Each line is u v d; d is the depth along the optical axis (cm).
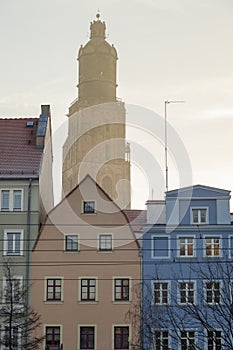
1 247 6256
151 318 5369
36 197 6394
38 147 6856
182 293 5625
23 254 6238
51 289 6169
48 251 6244
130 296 6119
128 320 6034
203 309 5631
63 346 6016
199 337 5619
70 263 6212
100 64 11956
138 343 5641
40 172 6544
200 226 6244
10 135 7044
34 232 6306
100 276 6181
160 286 6134
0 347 5697
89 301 6122
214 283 5147
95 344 6025
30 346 5691
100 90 11800
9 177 6412
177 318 5788
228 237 6222
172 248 6222
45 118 7269
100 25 12238
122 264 6200
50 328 6075
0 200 6372
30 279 6172
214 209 6291
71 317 6084
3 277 6159
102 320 6072
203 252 6203
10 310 5684
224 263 6088
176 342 5478
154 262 6191
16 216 6341
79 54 12075
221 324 4616
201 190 6331
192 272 6122
